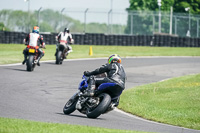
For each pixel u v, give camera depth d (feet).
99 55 362.74
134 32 528.22
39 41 224.94
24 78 202.28
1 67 240.73
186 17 551.59
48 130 84.74
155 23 531.50
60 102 150.71
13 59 290.15
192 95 175.42
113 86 111.24
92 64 290.56
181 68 304.50
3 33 435.53
